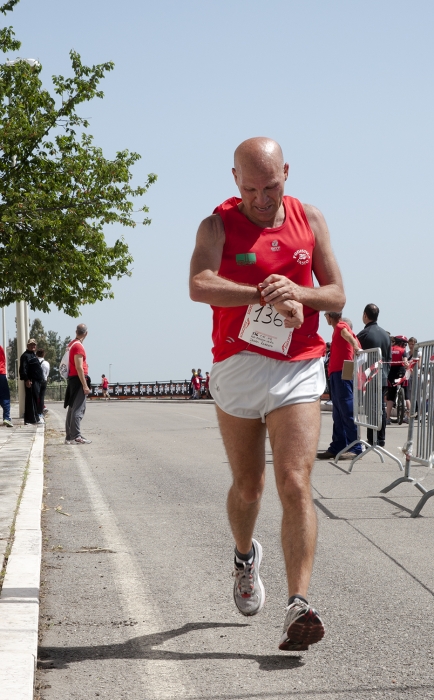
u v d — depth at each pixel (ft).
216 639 12.32
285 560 10.63
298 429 11.07
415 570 16.20
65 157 75.87
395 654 11.54
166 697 10.12
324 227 12.13
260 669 11.04
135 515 22.70
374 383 32.45
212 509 23.54
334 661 11.30
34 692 10.25
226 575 16.12
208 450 41.24
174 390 194.90
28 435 50.39
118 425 62.95
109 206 76.79
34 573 15.29
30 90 74.23
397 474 30.89
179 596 14.69
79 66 76.18
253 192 11.30
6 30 74.69
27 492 25.39
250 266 11.54
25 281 72.74
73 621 13.28
